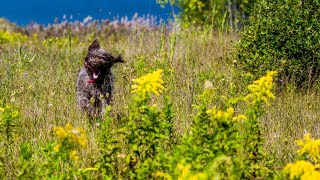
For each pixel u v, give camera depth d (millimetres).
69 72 12547
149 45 15766
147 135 5180
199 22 23625
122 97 10094
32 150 6664
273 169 5707
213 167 4414
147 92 5145
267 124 8445
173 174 4758
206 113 5164
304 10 12305
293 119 9008
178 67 13133
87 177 5215
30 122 8273
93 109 9289
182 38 17203
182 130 7613
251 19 13320
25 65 13609
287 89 10992
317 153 4938
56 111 9188
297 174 4332
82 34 21750
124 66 13703
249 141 5242
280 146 7227
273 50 12094
